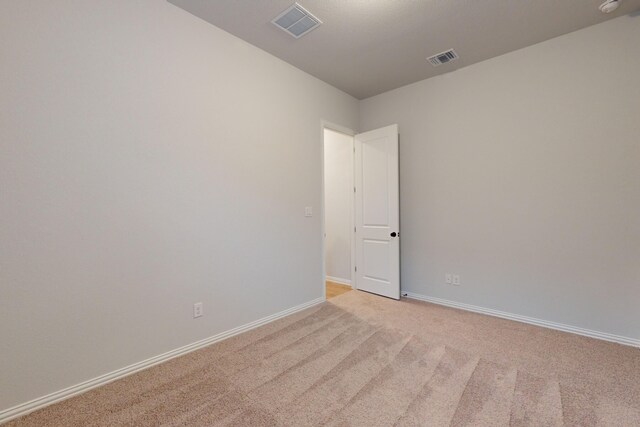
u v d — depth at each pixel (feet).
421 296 11.82
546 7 7.41
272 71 9.66
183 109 7.45
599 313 8.23
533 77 9.16
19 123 5.22
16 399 5.22
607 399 5.56
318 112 11.43
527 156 9.31
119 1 6.39
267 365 6.85
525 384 6.04
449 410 5.26
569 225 8.65
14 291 5.19
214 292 8.13
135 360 6.64
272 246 9.71
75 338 5.84
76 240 5.84
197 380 6.28
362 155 13.03
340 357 7.19
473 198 10.41
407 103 12.03
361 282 13.21
